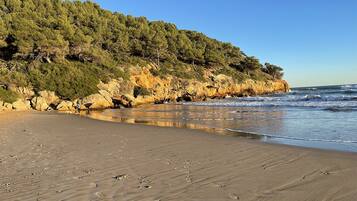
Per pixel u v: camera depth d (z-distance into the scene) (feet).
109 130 53.01
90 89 140.15
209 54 265.34
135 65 190.08
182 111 107.34
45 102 127.24
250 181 22.45
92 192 20.25
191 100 193.77
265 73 319.68
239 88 246.27
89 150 34.45
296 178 23.04
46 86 131.03
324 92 234.99
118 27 237.45
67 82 137.39
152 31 254.06
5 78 123.24
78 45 168.86
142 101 169.89
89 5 242.37
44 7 201.46
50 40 149.89
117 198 19.13
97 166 27.14
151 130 52.95
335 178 22.80
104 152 33.32
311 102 123.65
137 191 20.42
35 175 24.36
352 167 25.80
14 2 185.06
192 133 48.67
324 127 53.93
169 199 18.95
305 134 47.21
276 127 56.29
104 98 141.49
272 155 31.07
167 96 192.03
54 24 173.37
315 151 32.73
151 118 83.46
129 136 45.39
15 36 147.43
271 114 81.92
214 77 235.81
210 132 51.70
